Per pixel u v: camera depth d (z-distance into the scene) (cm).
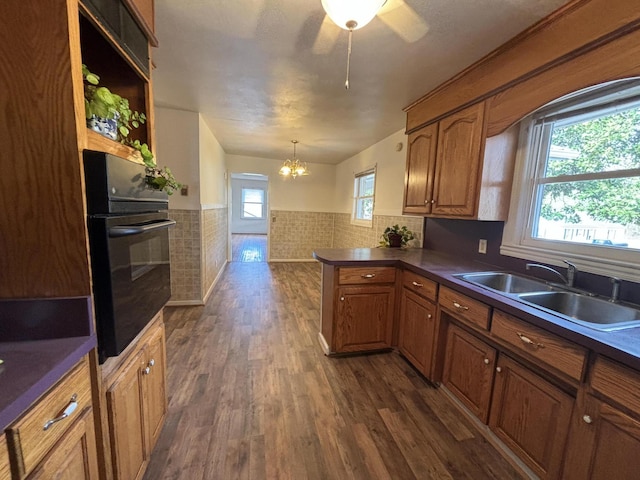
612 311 135
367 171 459
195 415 167
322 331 260
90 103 92
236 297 387
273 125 355
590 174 154
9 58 76
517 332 128
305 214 638
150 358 129
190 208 339
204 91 250
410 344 221
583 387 102
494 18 143
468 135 197
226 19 150
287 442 149
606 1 118
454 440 153
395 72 203
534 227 187
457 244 250
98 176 85
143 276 116
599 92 146
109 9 99
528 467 131
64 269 84
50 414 70
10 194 80
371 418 168
